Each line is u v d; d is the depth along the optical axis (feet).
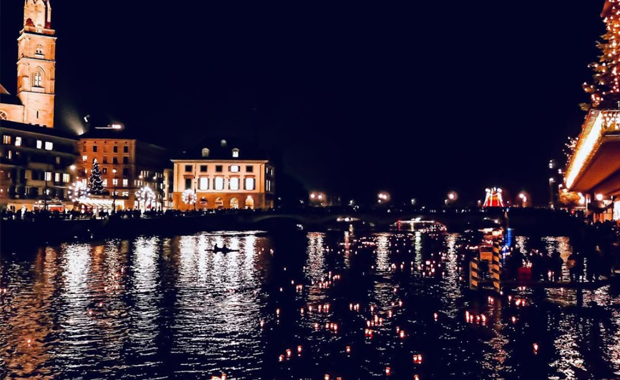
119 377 88.38
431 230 466.29
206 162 564.71
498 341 103.40
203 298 144.56
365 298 145.59
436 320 119.75
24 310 128.88
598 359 92.94
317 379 87.97
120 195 568.41
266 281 173.17
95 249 264.93
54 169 469.16
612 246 137.80
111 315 124.77
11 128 430.20
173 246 291.17
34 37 540.11
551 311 121.80
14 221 256.93
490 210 468.34
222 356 97.96
